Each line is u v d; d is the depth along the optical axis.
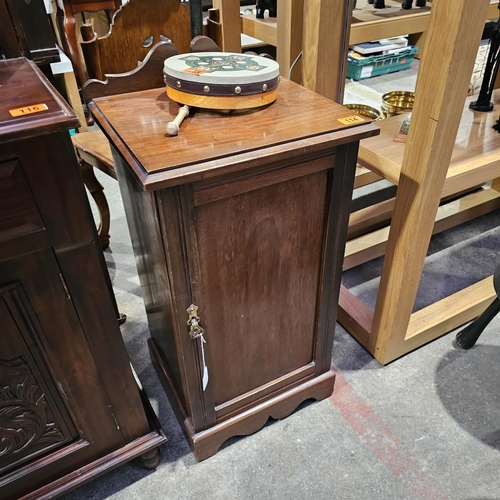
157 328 1.14
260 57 0.94
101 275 0.77
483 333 1.46
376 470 1.10
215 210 0.76
